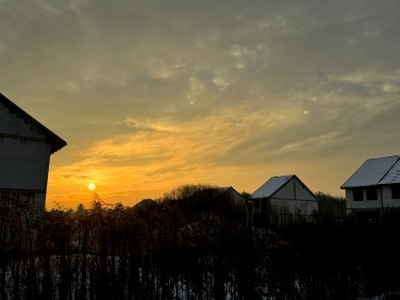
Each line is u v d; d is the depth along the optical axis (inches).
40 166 734.5
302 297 466.6
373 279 548.7
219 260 412.2
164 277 340.5
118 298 307.1
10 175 700.7
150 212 381.4
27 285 289.3
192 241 410.3
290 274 468.4
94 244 326.0
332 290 481.4
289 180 1959.9
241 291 422.3
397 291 547.2
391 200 1403.8
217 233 526.6
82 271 308.3
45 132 753.0
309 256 482.0
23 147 724.0
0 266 289.4
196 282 374.9
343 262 500.7
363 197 1494.8
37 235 302.7
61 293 297.1
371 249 542.9
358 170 1625.2
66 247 308.3
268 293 462.0
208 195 1322.6
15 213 312.0
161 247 350.9
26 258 300.7
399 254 559.5
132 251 324.2
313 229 557.3
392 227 584.7
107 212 320.2
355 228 559.8
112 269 307.9
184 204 1285.7
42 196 724.0
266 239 666.2
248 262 452.8
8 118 718.5
